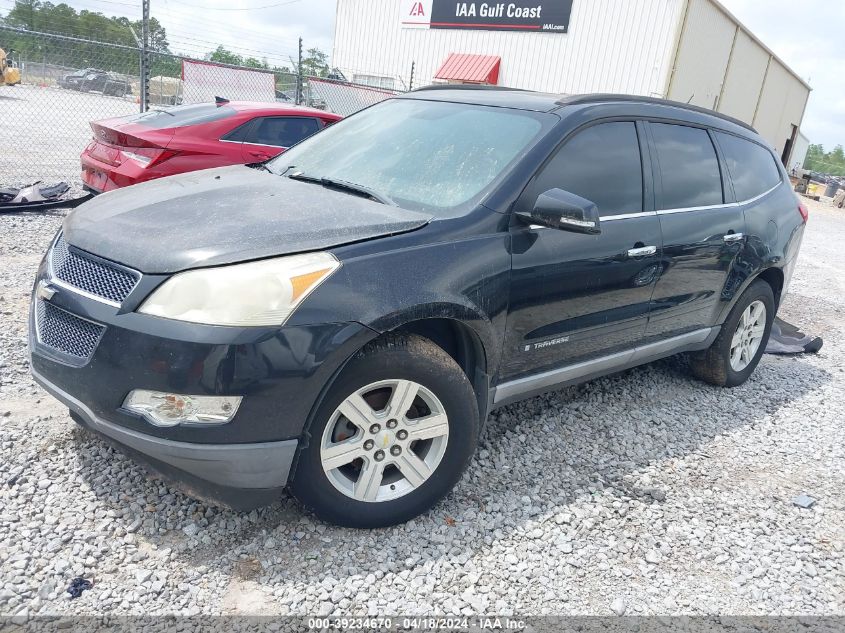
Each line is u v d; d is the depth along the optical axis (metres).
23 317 4.60
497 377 3.17
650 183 3.82
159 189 3.21
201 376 2.33
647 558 2.92
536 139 3.29
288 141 7.85
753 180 4.79
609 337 3.71
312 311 2.43
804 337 6.52
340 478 2.76
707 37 24.50
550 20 24.80
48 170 10.71
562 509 3.20
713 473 3.75
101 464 3.05
